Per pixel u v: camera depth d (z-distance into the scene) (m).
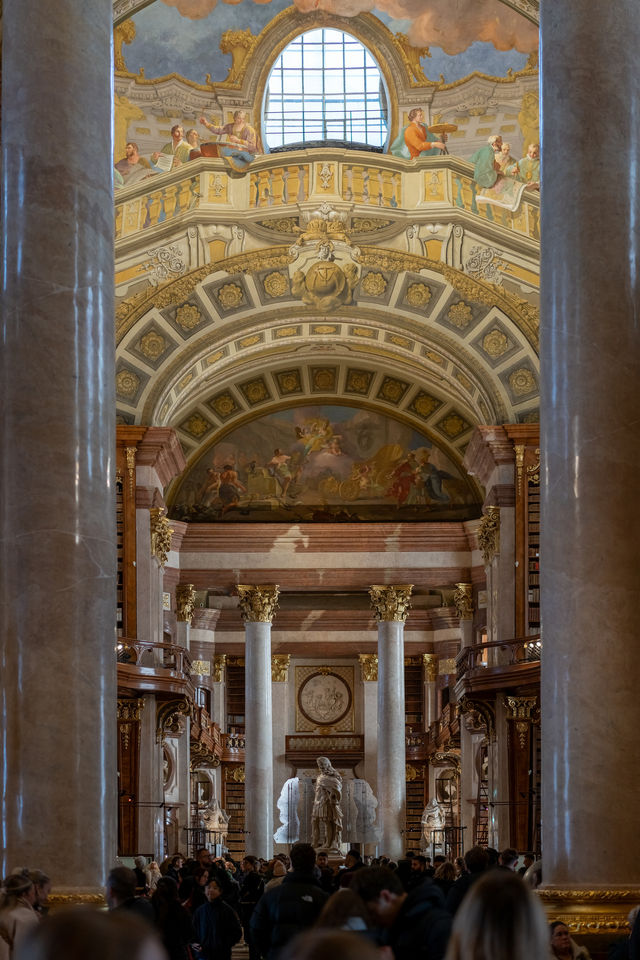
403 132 22.38
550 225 8.55
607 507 8.03
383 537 31.39
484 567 30.91
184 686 24.66
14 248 8.17
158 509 25.89
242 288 25.27
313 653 36.66
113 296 8.54
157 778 24.64
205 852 11.62
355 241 24.20
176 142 22.11
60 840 7.59
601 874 7.68
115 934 2.00
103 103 8.49
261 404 31.39
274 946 7.04
